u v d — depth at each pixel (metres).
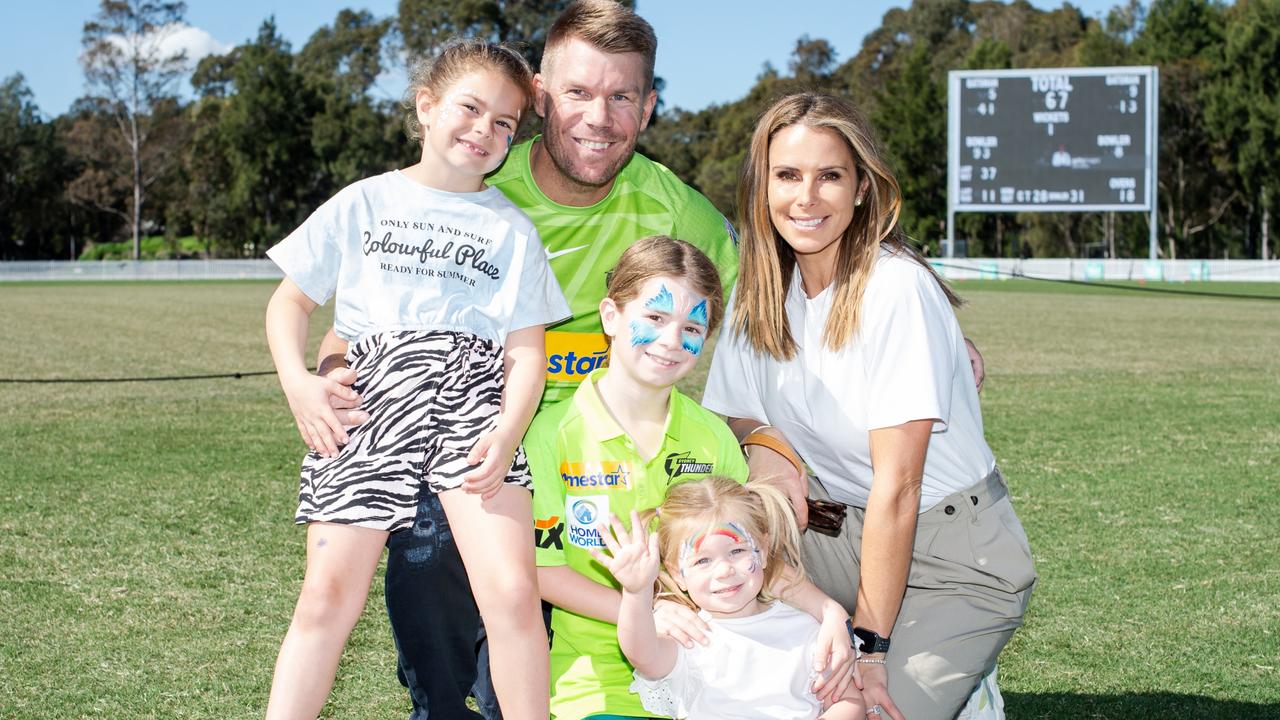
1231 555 5.65
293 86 67.94
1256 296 30.55
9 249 74.19
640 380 2.78
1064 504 6.71
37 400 11.17
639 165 3.48
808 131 2.79
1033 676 4.12
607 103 3.13
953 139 36.41
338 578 2.60
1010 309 25.22
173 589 5.11
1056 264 44.00
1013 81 35.81
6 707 3.80
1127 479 7.39
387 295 2.78
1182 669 4.19
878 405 2.82
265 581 5.24
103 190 72.25
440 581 2.84
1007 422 9.70
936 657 2.91
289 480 7.44
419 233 2.80
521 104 2.86
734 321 3.09
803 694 2.63
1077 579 5.27
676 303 2.73
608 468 2.85
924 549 3.01
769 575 2.72
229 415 10.21
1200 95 58.00
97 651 4.33
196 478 7.49
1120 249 61.88
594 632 2.86
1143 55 62.47
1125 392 11.59
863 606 2.81
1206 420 9.77
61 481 7.39
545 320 2.93
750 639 2.62
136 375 13.32
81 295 34.53
